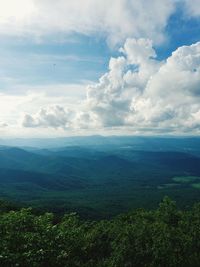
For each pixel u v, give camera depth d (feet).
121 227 110.22
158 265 83.15
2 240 84.48
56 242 91.20
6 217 95.09
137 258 85.76
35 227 95.14
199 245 94.43
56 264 85.40
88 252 98.63
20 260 78.84
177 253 86.38
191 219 131.75
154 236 90.68
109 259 89.86
